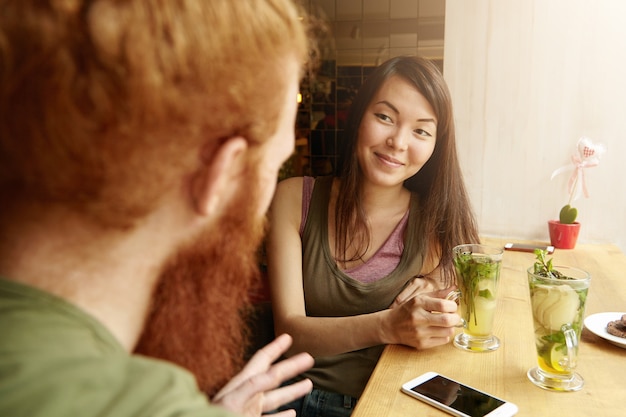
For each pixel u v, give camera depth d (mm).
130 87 327
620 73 2109
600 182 2186
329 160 3053
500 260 1150
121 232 378
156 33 333
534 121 2227
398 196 1545
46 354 326
